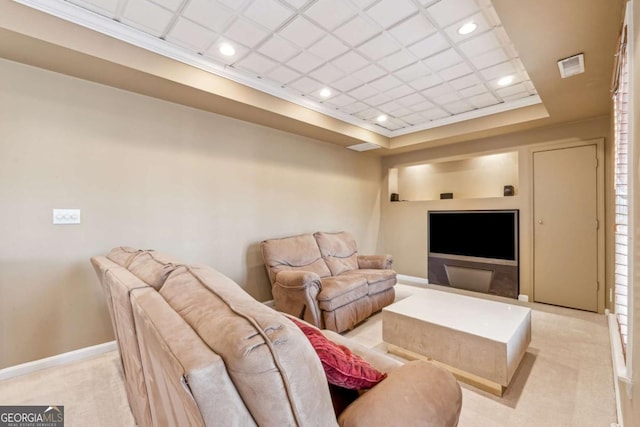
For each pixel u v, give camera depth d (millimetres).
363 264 4023
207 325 706
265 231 3652
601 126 3365
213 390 593
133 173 2660
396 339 2355
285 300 2977
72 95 2363
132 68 2242
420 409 895
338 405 1009
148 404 1158
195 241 3041
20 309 2156
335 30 2217
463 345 2000
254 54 2535
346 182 4762
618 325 2158
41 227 2232
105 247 2506
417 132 4473
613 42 2008
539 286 3777
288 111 3328
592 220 3424
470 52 2514
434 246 4758
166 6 1948
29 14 1841
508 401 1833
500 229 4086
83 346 2395
